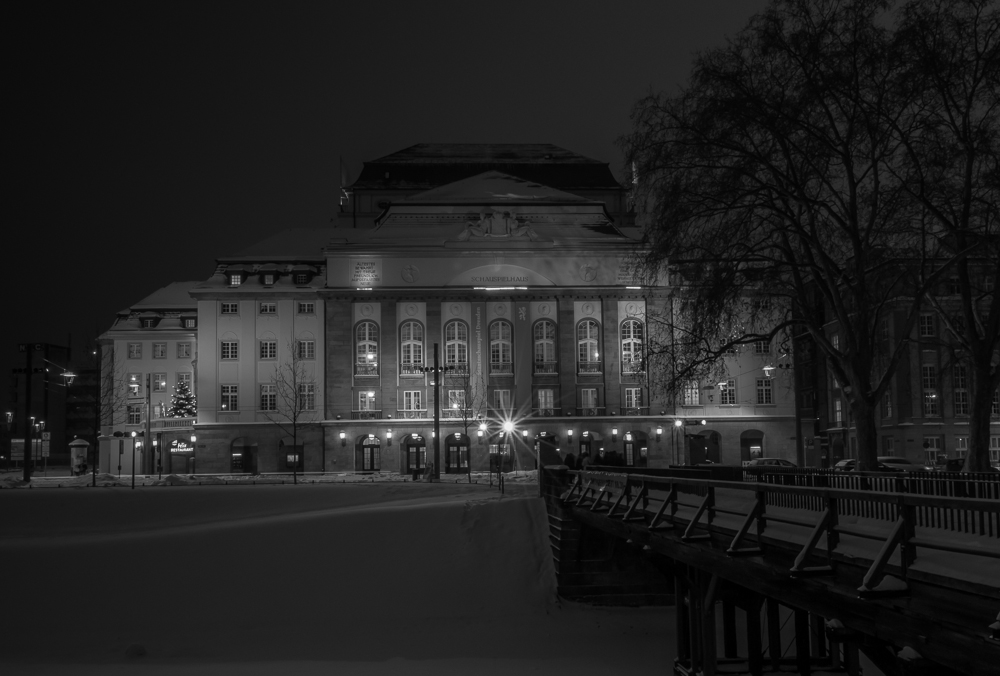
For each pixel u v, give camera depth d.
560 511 38.94
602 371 95.69
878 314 38.81
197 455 95.56
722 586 23.91
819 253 38.22
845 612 13.27
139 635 35.97
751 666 24.34
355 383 95.50
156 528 48.84
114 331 107.44
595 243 96.56
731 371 96.00
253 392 96.62
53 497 52.41
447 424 94.31
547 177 115.12
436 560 40.88
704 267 40.00
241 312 97.44
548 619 36.53
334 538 42.44
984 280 45.81
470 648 33.09
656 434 94.75
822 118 37.62
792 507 17.50
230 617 37.72
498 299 96.06
